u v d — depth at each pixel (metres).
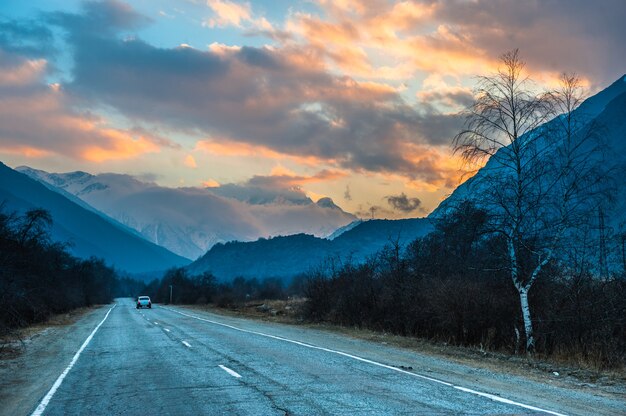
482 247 18.58
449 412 7.63
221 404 8.41
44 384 11.11
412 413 7.58
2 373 13.00
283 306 47.88
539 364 13.30
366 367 12.34
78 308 69.50
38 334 25.06
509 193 15.92
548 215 15.79
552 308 15.49
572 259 15.42
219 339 20.17
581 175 15.07
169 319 37.06
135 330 26.14
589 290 14.89
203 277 106.31
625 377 11.48
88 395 9.59
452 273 20.22
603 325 14.38
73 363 14.23
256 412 7.80
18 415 8.25
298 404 8.27
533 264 16.23
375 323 24.48
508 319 16.94
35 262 40.19
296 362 13.25
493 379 10.80
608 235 15.04
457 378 10.80
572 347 14.52
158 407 8.37
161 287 132.38
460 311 17.86
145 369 12.64
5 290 27.78
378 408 7.92
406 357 14.47
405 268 23.23
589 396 9.16
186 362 13.67
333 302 29.67
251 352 15.59
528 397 8.84
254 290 100.31
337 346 17.34
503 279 17.47
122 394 9.55
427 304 19.97
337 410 7.81
